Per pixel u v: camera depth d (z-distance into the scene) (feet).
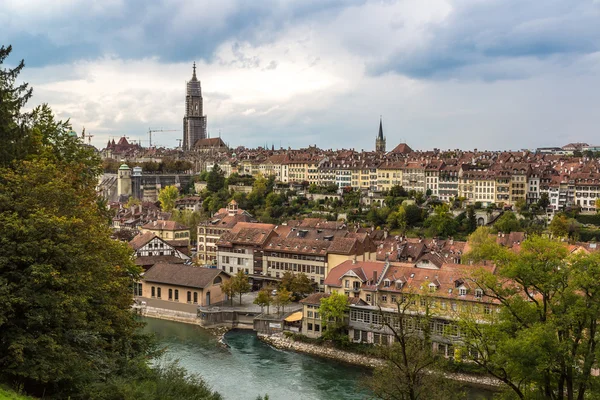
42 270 161.07
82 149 286.87
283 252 602.85
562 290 189.47
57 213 183.11
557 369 184.34
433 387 202.39
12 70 239.09
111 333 197.26
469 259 525.34
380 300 442.91
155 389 180.45
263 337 476.95
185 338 474.90
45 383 163.32
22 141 218.59
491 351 201.57
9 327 161.89
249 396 346.33
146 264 616.80
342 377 385.29
